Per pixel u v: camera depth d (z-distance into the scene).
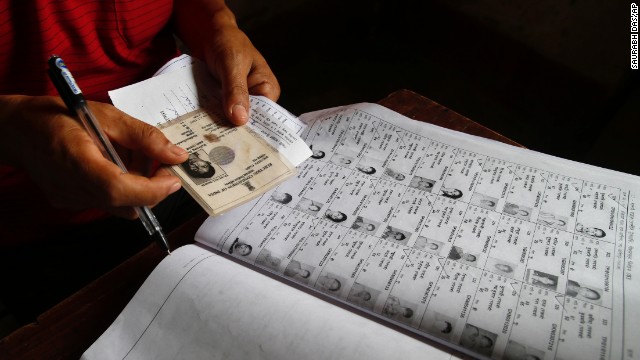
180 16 0.73
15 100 0.47
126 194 0.44
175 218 0.80
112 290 0.47
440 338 0.41
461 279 0.44
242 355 0.39
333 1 1.94
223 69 0.60
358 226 0.49
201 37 0.68
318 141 0.59
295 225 0.50
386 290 0.44
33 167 0.47
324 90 1.70
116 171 0.43
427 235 0.48
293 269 0.46
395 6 1.88
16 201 0.65
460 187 0.53
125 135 0.48
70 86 0.43
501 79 1.74
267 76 0.63
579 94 1.56
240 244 0.48
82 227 0.71
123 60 0.69
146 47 0.72
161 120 0.55
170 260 0.45
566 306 0.42
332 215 0.50
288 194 0.52
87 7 0.61
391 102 0.68
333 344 0.38
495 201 0.51
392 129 0.60
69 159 0.43
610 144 1.51
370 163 0.56
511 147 0.57
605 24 1.45
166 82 0.59
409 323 0.42
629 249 0.46
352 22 1.93
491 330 0.41
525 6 1.60
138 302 0.43
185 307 0.42
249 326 0.40
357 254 0.47
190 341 0.40
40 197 0.66
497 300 0.43
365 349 0.38
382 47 1.87
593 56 1.50
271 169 0.52
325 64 1.78
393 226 0.49
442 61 1.82
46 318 0.45
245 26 1.73
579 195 0.51
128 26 0.65
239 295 0.42
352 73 1.76
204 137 0.54
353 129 0.60
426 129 0.60
